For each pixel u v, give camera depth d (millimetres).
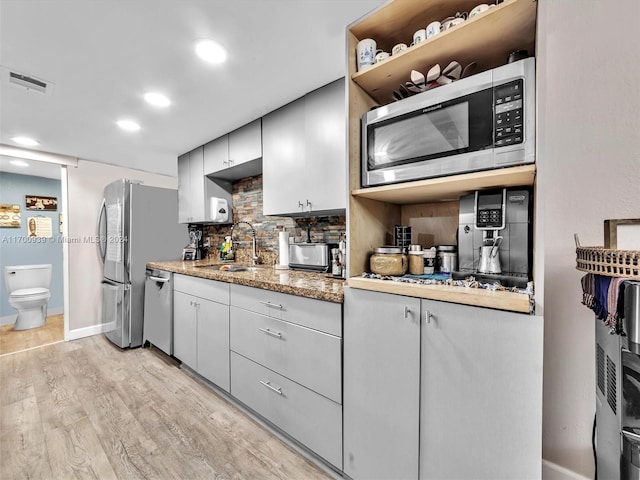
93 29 1308
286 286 1463
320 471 1345
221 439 1556
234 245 3068
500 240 1091
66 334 3160
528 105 857
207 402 1913
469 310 919
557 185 1158
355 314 1203
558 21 1134
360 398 1191
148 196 3033
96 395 1993
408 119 1123
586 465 1139
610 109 1049
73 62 1549
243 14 1231
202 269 2314
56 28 1296
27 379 2230
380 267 1272
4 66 1574
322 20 1272
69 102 1981
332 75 1688
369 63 1232
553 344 1189
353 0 1166
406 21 1186
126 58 1521
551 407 1203
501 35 1000
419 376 1028
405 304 1061
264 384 1611
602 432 860
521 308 828
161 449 1480
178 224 3287
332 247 2033
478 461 913
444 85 1044
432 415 1002
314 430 1365
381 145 1206
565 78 1129
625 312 638
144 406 1861
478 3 1067
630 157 1019
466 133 979
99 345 2994
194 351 2215
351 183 1269
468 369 924
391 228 1585
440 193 1259
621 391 727
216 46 1438
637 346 620
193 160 2965
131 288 2865
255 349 1686
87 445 1508
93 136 2607
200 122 2318
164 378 2250
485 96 938
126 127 2412
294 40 1396
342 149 1703
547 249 1187
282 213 2064
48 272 3873
